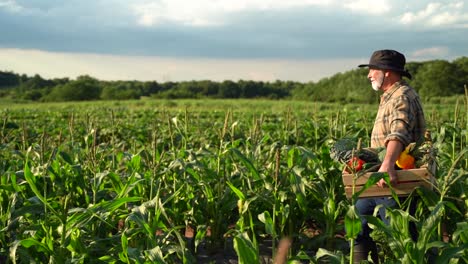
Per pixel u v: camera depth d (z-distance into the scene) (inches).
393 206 160.1
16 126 686.5
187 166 204.4
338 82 3614.7
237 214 247.3
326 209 200.7
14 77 6481.3
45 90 4515.3
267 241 220.5
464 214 197.5
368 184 148.6
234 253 211.0
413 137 160.7
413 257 137.3
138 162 213.2
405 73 162.6
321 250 143.8
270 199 190.2
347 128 423.8
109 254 169.2
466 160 240.8
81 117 1039.6
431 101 1828.2
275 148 221.5
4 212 196.4
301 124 439.2
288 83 5236.2
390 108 160.4
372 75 167.2
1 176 213.3
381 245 191.2
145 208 162.1
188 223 223.0
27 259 158.1
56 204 181.6
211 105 1968.5
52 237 162.1
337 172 206.8
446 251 136.4
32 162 232.7
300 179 192.2
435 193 158.9
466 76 3006.9
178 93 3614.7
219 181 214.5
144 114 1149.1
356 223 135.6
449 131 285.4
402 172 153.2
